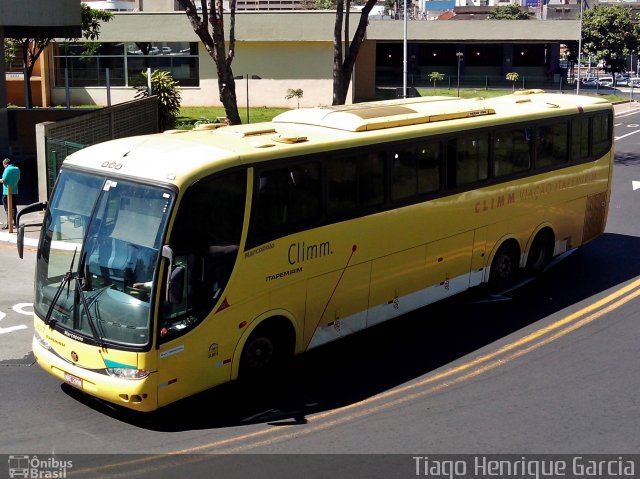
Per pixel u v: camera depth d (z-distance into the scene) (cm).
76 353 977
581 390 1102
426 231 1322
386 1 11325
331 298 1168
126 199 971
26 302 1484
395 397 1084
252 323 1047
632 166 3166
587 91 7025
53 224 1027
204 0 2653
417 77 7600
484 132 1420
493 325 1377
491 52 7631
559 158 1631
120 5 6397
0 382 1132
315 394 1098
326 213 1135
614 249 1886
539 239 1628
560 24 6431
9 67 5522
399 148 1249
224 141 1084
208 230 977
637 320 1391
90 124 2502
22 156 2938
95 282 965
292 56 5497
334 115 1249
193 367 978
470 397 1080
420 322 1398
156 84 3603
